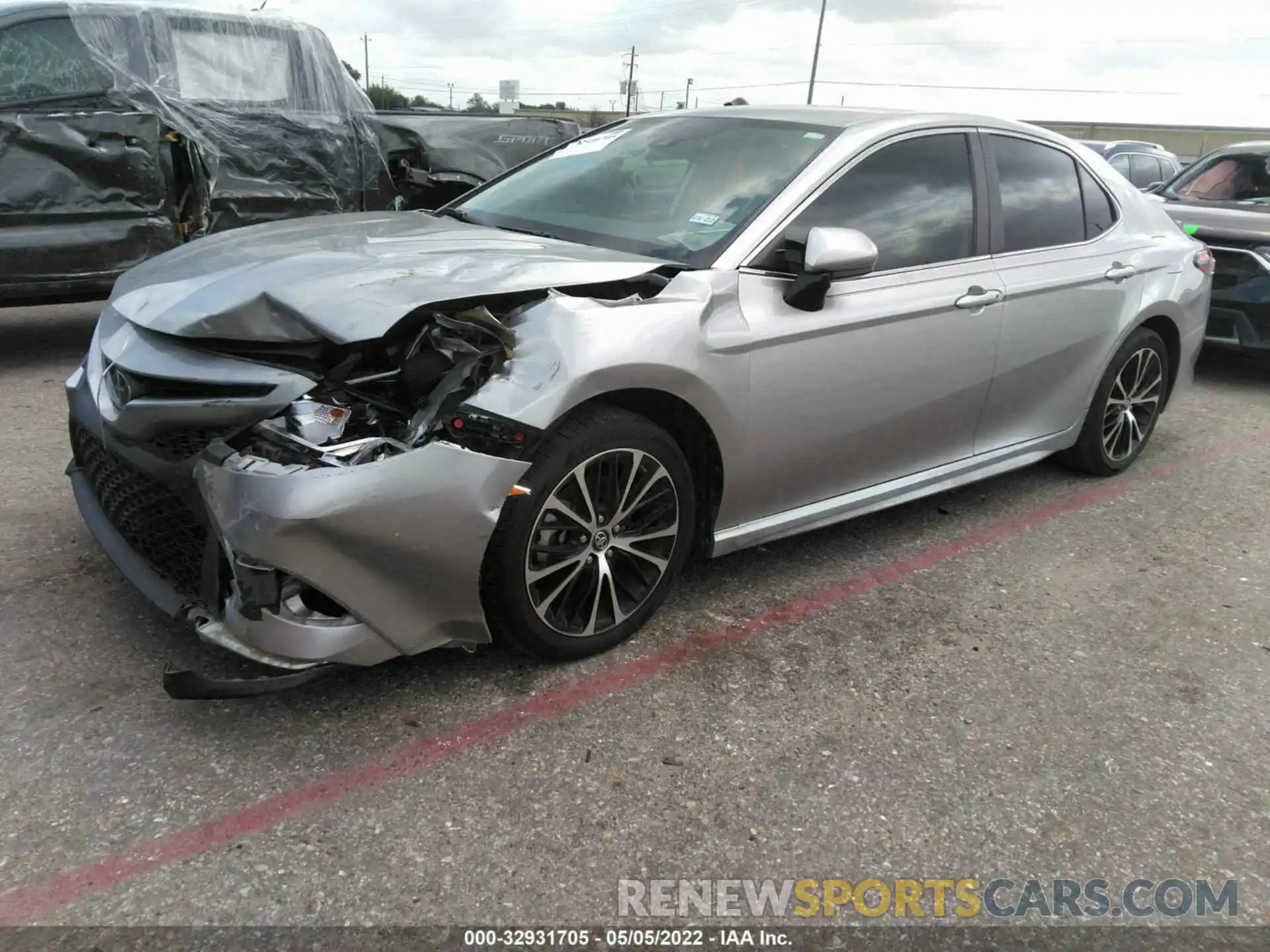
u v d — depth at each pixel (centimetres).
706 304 289
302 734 254
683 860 222
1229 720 290
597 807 236
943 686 298
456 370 250
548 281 275
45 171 548
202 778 236
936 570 378
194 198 616
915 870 224
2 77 532
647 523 294
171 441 249
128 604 308
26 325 718
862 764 258
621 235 335
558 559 274
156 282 288
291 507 224
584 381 256
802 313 313
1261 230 657
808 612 337
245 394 243
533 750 254
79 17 556
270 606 233
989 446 412
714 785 246
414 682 279
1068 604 357
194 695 229
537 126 864
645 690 284
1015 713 287
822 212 331
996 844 233
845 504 355
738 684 290
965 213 379
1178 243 487
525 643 277
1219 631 343
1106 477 493
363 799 233
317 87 678
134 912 198
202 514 241
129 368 259
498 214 377
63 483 400
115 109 566
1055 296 405
